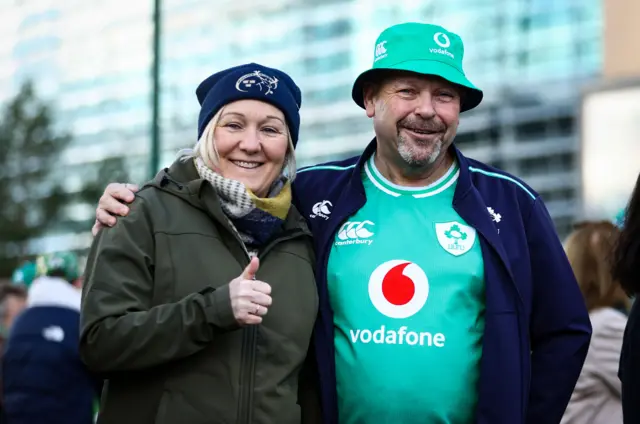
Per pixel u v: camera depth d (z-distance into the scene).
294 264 2.96
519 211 3.19
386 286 3.06
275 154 2.96
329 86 59.97
